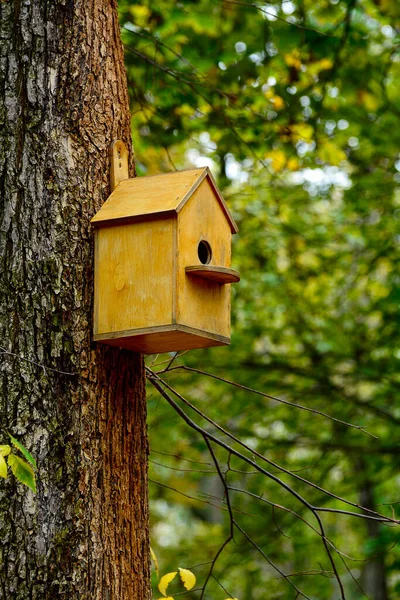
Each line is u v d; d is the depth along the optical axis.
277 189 13.48
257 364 13.93
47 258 5.05
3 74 5.28
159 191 5.25
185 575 5.57
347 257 14.39
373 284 13.99
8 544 4.65
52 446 4.81
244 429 13.61
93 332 5.10
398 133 12.89
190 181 5.29
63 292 5.03
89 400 4.96
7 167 5.14
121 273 5.12
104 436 4.99
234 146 10.42
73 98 5.35
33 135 5.21
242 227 13.66
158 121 10.19
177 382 13.50
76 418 4.89
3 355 4.88
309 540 13.90
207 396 14.12
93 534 4.80
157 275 5.07
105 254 5.17
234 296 13.81
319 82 11.03
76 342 5.00
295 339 14.19
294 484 13.64
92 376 5.01
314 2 10.88
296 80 10.69
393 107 13.08
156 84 9.91
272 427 14.38
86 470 4.85
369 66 11.35
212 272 5.16
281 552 13.85
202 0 10.05
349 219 14.74
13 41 5.32
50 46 5.36
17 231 5.07
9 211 5.08
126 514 5.01
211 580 15.43
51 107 5.28
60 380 4.91
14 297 4.97
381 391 13.70
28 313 4.95
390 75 13.34
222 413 13.73
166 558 16.22
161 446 14.03
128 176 5.54
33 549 4.66
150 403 13.45
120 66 5.69
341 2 10.77
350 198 13.64
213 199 5.62
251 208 13.75
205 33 10.74
